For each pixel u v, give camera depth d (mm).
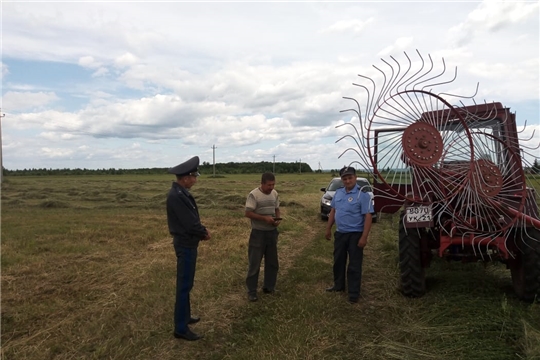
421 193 4328
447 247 4406
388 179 4395
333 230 9734
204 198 17531
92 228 9891
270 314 4336
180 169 3824
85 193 20766
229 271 5895
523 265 4230
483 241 4148
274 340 3668
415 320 4043
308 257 6840
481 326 3662
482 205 4137
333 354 3414
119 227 10055
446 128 4250
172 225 3812
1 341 3701
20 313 4344
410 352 3369
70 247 7664
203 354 3506
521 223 4098
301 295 4906
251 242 4844
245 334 3871
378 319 4148
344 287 5035
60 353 3502
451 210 4234
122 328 3984
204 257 6859
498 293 4598
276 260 5027
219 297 4836
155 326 4035
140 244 8102
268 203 4859
